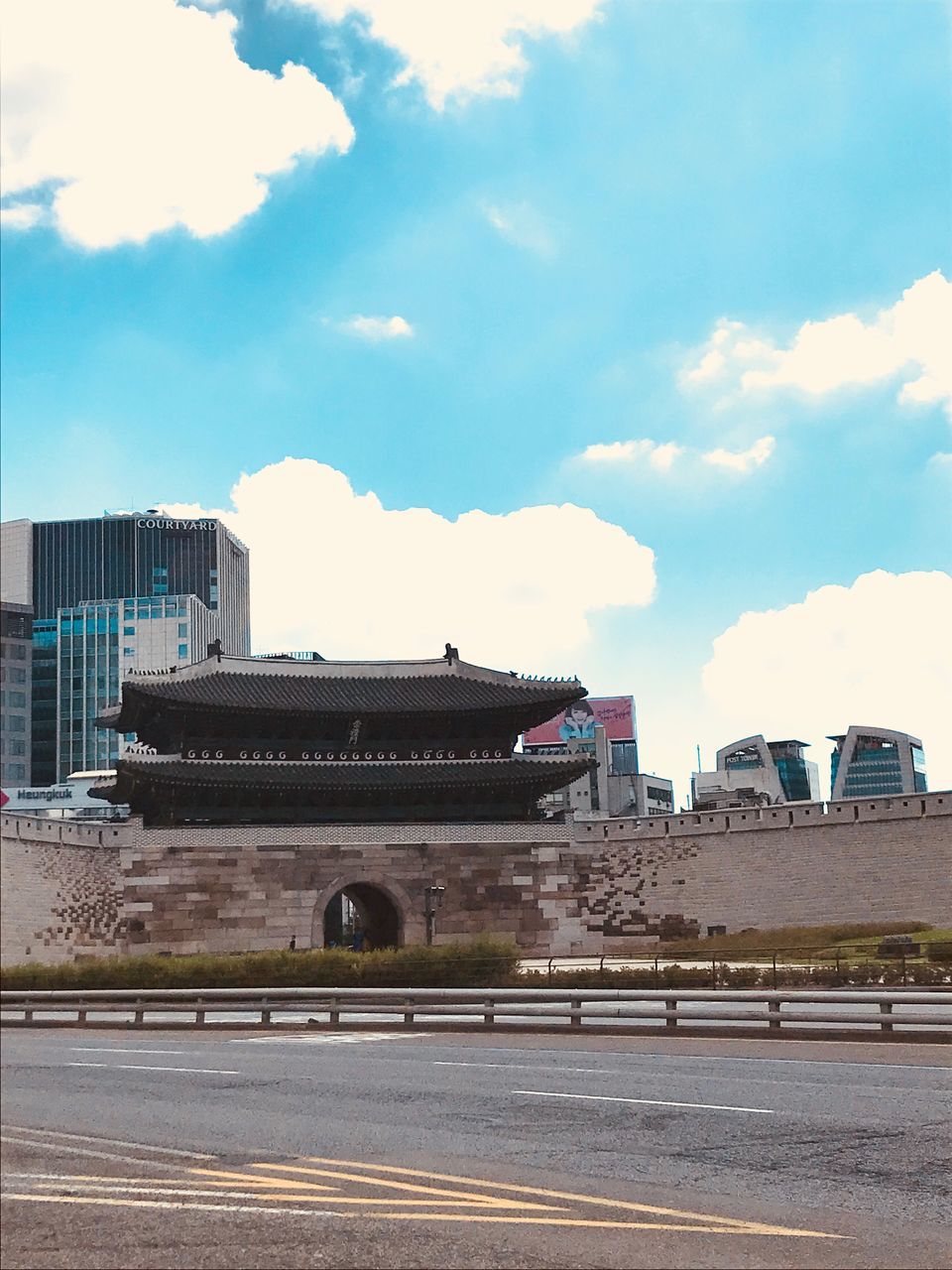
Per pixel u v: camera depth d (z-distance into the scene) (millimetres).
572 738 178875
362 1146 21859
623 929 79562
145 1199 18578
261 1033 45094
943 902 70312
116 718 87750
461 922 79812
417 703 83938
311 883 78812
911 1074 27219
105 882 75250
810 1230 15797
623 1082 27469
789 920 74875
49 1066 35625
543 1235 15812
